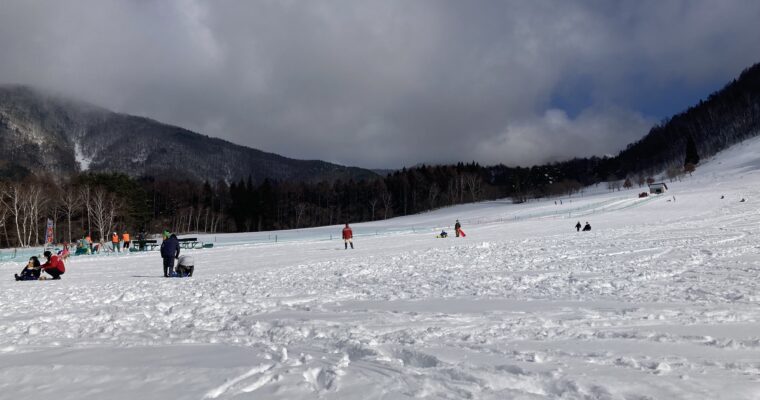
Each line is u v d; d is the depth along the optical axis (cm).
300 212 14062
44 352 581
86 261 2844
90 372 464
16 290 1415
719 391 378
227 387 406
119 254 3453
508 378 414
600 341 574
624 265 1505
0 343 669
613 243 2394
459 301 943
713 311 758
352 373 438
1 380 447
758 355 500
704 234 2691
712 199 6919
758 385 392
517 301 920
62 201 7244
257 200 13288
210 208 12912
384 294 1092
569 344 559
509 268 1593
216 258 2702
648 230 3359
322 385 412
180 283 1503
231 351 557
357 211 15438
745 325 659
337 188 16300
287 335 672
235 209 13150
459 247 2711
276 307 948
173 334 710
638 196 8556
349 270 1725
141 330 754
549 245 2517
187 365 487
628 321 700
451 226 6425
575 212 7000
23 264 2758
